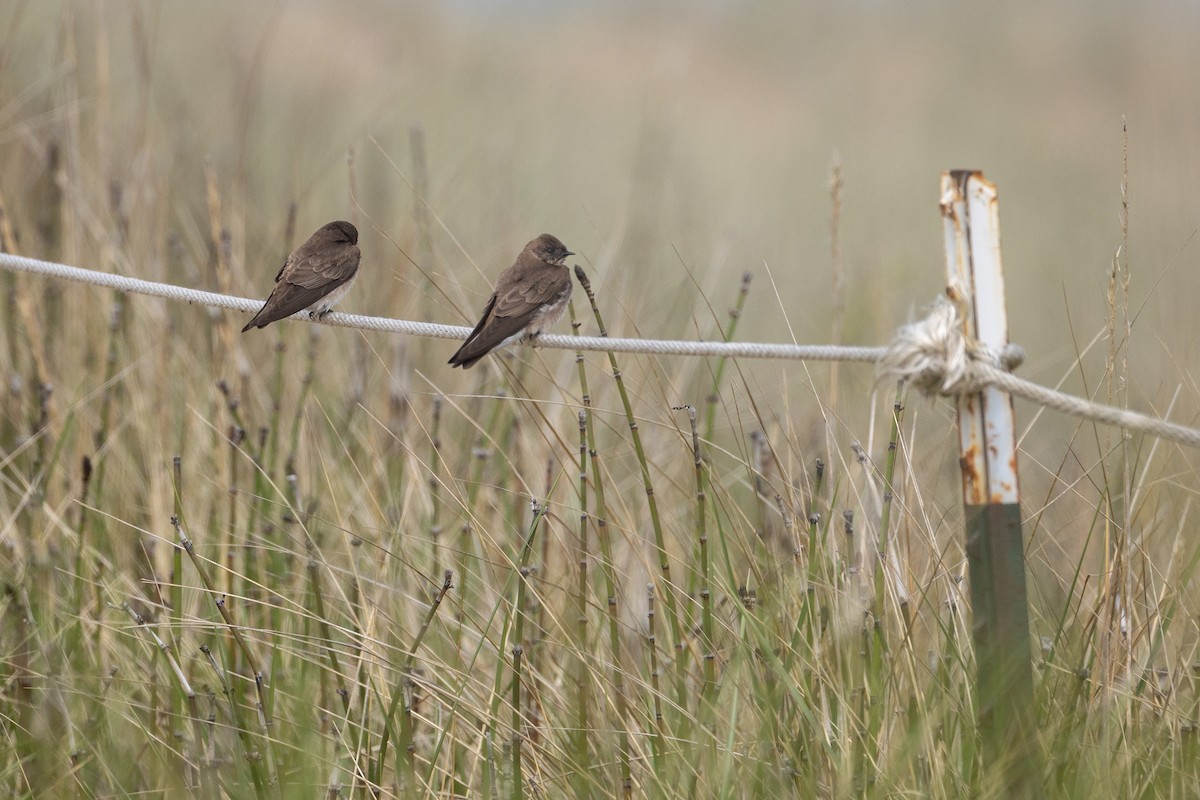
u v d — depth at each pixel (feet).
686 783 25.59
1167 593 28.43
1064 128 110.01
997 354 23.49
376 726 29.14
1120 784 24.86
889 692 26.27
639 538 30.76
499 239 52.54
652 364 34.19
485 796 25.76
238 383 37.63
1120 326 59.21
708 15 128.47
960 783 24.79
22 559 32.42
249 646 30.91
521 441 37.04
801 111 111.96
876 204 86.94
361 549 33.65
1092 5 127.54
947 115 113.19
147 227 43.06
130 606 32.27
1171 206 75.51
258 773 26.22
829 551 28.81
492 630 31.48
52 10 65.21
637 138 89.15
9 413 38.65
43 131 48.01
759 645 27.07
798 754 26.05
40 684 30.17
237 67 63.87
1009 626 23.75
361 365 40.32
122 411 38.47
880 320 49.73
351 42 88.74
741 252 68.18
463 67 97.76
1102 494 27.58
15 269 30.12
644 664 30.07
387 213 50.96
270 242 47.60
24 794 27.89
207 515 35.24
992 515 23.75
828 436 29.12
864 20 132.77
